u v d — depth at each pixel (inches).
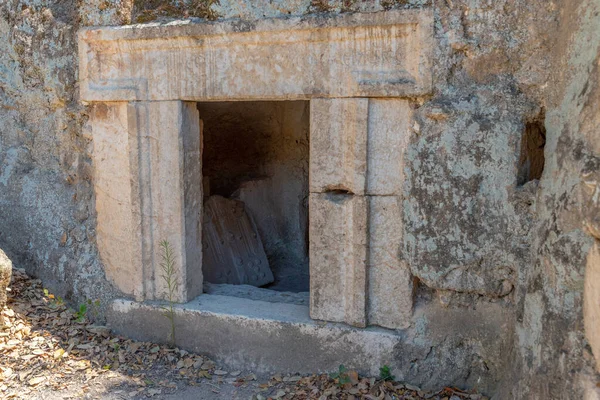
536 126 125.7
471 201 122.0
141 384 135.5
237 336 143.9
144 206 149.6
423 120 124.2
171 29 138.9
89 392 130.5
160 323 151.3
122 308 155.0
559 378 94.5
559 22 112.4
